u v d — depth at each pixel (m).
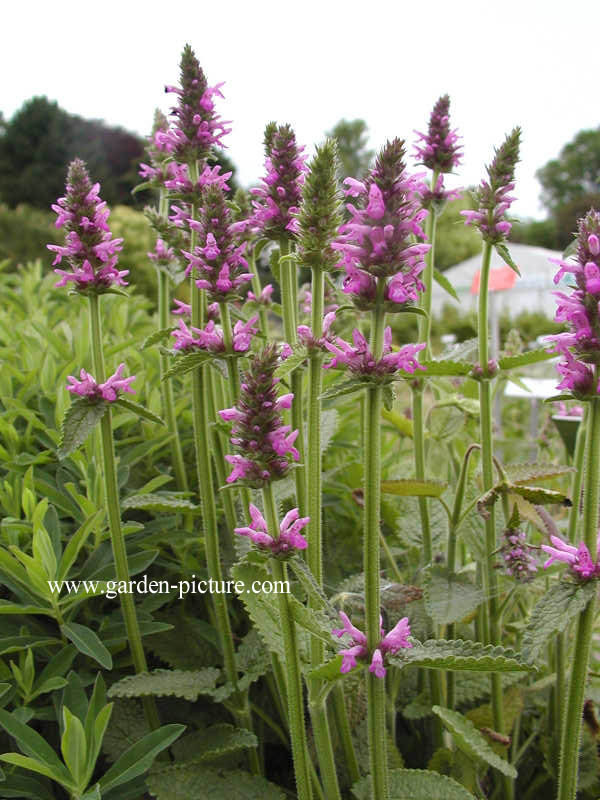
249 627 0.49
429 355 0.45
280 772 0.47
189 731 0.44
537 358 0.41
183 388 0.63
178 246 0.49
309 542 0.33
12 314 0.77
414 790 0.34
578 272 0.28
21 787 0.35
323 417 0.52
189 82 0.38
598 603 0.43
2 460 0.49
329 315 0.32
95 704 0.35
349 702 0.41
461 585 0.41
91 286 0.36
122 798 0.36
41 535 0.37
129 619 0.39
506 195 0.39
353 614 0.42
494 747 0.40
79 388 0.35
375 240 0.26
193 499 0.55
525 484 0.44
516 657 0.29
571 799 0.32
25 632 0.40
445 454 0.72
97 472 0.45
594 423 0.28
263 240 0.40
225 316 0.35
